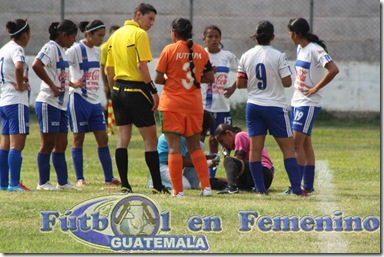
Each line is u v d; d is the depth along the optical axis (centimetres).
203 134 3244
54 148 3164
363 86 6950
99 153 3422
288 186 3422
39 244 2284
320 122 6869
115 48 2936
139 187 3228
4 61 3003
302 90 3105
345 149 5069
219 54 3547
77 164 3381
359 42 7169
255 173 3073
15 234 2373
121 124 2994
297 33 3100
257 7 7231
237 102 6788
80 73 3350
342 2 7175
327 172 3916
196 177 3278
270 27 3002
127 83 2920
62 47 3073
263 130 3052
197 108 2886
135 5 7281
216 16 7219
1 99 3042
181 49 2855
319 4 7194
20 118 3011
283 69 2978
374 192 3189
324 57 3042
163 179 3238
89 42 3372
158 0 7206
